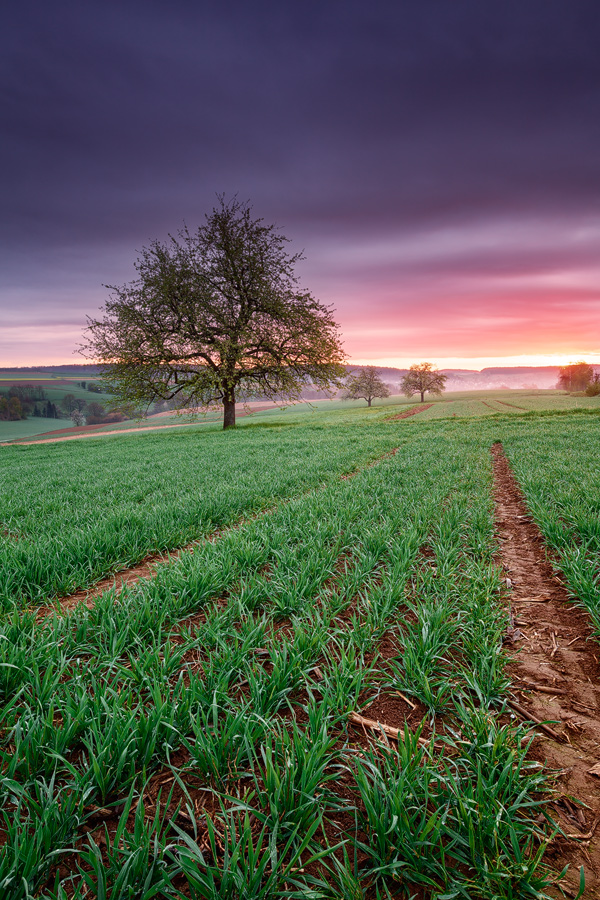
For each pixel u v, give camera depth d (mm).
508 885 1666
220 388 39281
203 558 5113
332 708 2689
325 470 12438
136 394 37781
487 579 4434
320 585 4633
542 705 2797
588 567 4477
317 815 2031
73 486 11734
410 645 3166
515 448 15367
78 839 1956
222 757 2295
